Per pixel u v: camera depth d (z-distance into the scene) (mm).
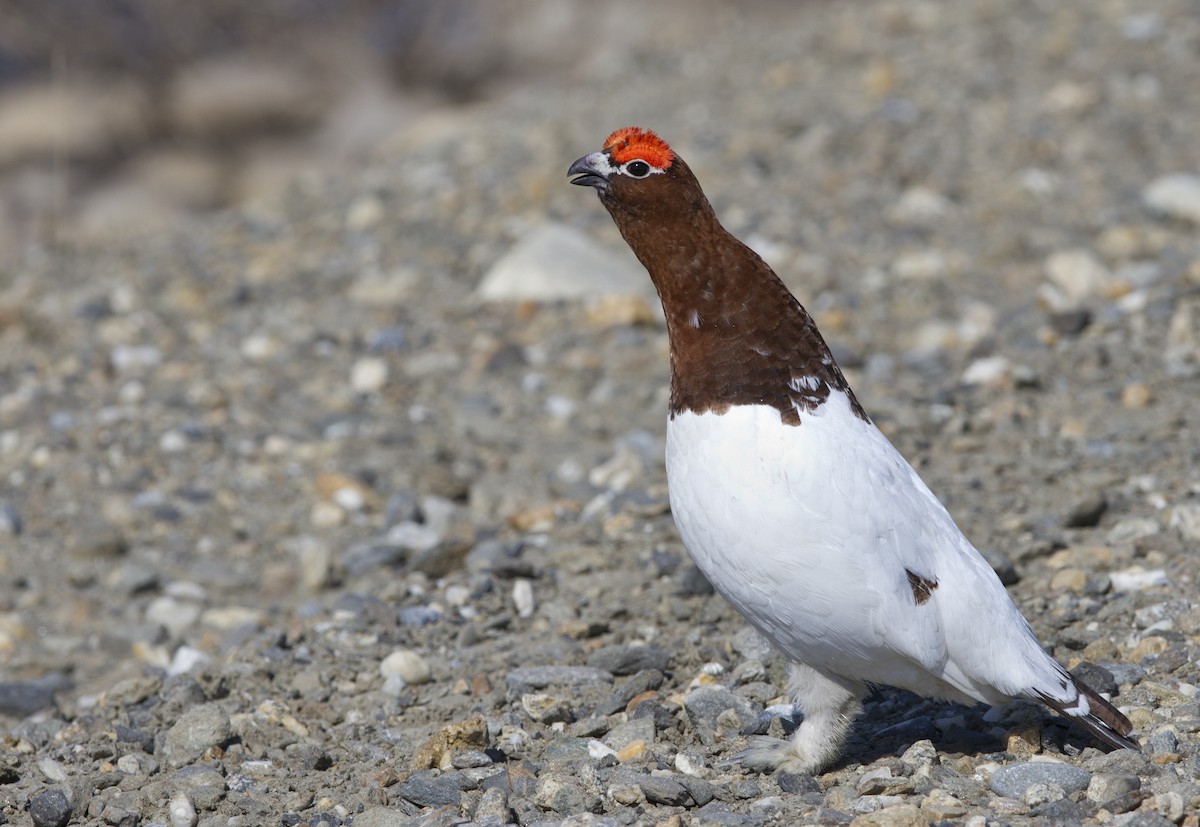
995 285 14875
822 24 25062
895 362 13227
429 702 8281
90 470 12938
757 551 6199
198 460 13039
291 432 13398
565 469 12219
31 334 15891
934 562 6363
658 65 24609
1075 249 15367
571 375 14008
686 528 6480
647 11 32469
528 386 13891
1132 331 13289
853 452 6289
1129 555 9102
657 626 9023
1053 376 12602
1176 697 7176
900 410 11867
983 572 6523
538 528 11039
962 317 14195
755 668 8117
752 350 6363
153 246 19125
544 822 6438
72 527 12195
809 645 6391
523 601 9461
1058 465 10742
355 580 10852
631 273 16156
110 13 32656
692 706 7641
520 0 32750
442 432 13289
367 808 6891
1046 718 7137
